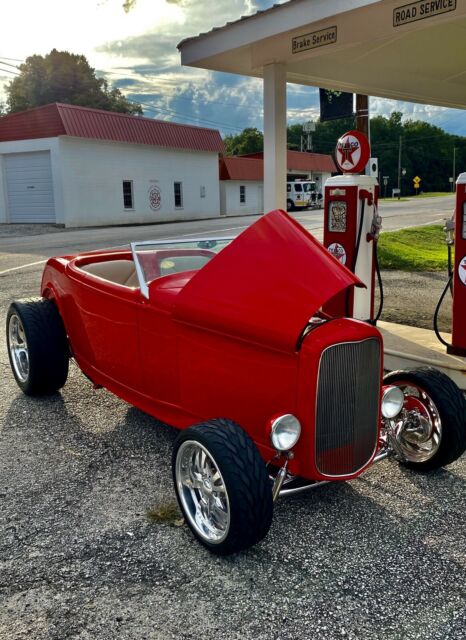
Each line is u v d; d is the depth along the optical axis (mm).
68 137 28641
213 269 3553
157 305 3895
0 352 6945
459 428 3766
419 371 3969
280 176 7660
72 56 76125
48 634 2592
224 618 2684
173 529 3389
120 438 4598
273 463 3381
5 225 30188
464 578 2959
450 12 5398
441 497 3740
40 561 3096
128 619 2680
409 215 30391
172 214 35281
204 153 37375
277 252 3375
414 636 2574
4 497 3729
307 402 3117
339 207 6746
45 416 5039
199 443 3107
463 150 108125
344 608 2746
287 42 6902
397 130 106500
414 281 11242
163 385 4020
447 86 9867
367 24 6055
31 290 10477
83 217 29875
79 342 5098
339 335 3152
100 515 3525
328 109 9883
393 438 4027
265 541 3283
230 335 3365
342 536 3320
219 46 7418
